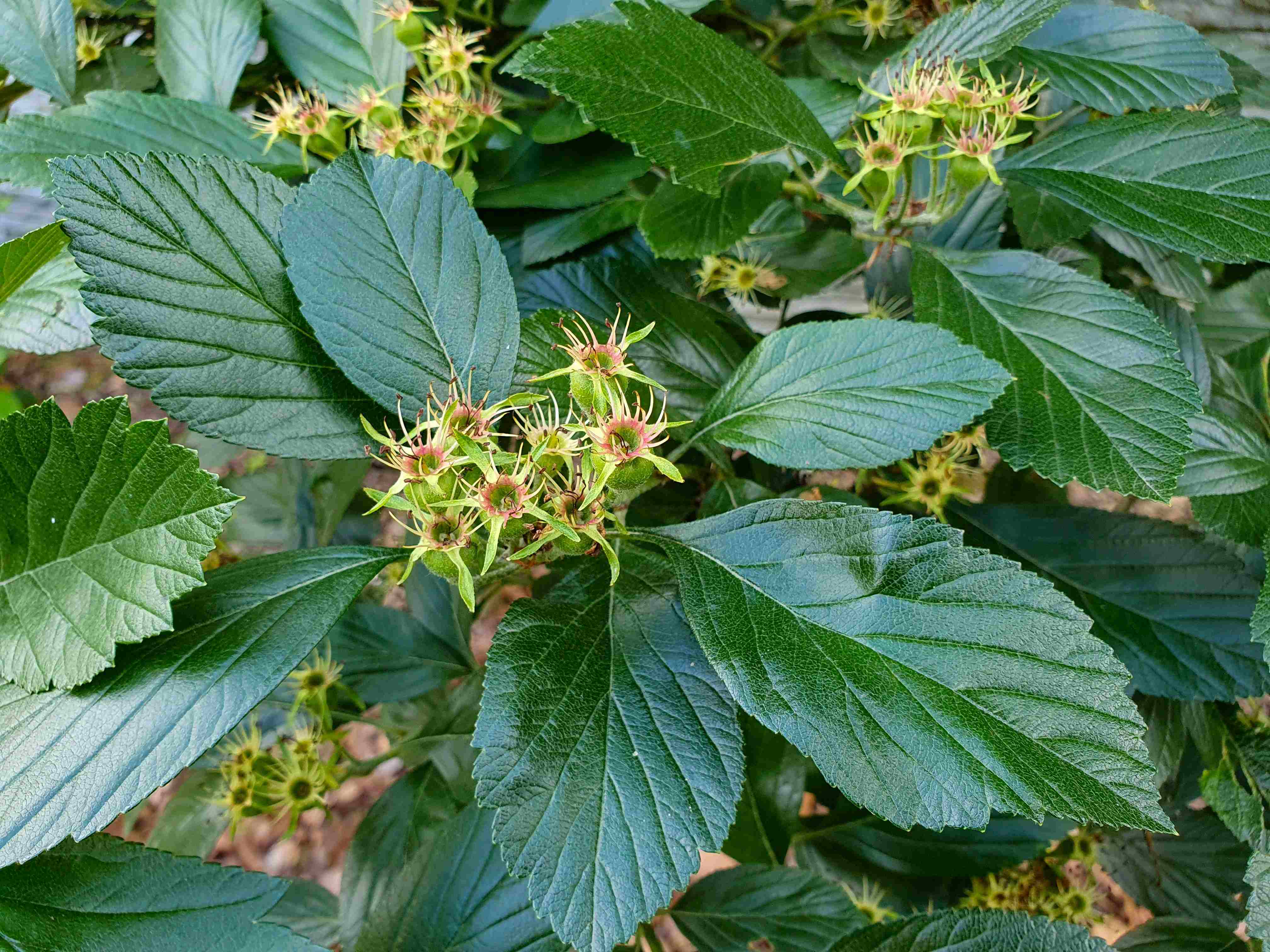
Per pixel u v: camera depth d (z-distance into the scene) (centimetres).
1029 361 21
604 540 17
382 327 19
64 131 26
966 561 17
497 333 19
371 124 25
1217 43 32
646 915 15
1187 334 28
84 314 22
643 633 18
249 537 40
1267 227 20
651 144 20
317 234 19
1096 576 25
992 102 21
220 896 18
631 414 21
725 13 34
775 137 21
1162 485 19
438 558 17
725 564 18
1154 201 21
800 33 34
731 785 16
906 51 25
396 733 34
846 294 52
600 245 28
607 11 26
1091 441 20
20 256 17
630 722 17
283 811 30
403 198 19
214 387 18
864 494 29
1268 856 20
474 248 20
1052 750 15
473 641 56
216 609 17
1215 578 25
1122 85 25
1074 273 21
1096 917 36
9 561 16
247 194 19
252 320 19
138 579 16
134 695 16
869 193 23
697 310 26
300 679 31
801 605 17
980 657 16
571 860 15
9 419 15
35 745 16
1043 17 23
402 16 26
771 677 16
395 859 30
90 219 17
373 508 17
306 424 19
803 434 19
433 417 19
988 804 15
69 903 17
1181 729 28
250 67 33
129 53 34
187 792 32
